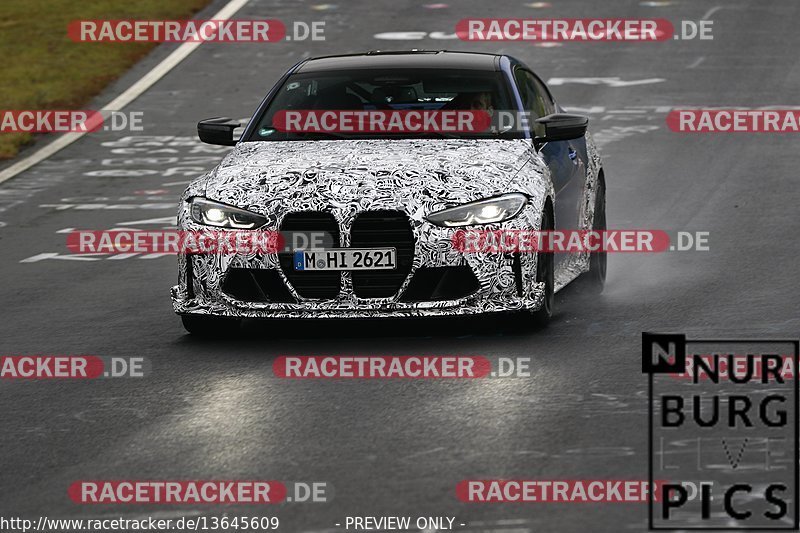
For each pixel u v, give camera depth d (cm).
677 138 6272
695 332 2936
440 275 2862
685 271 3744
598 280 3538
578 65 8144
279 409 2408
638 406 2336
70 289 3800
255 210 2898
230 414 2389
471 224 2855
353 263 2847
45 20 9756
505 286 2875
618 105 7106
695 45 8606
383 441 2183
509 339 2909
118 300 3612
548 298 3028
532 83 3575
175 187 5644
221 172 3025
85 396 2572
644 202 4959
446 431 2227
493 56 3481
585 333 2955
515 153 3075
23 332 3241
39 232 4797
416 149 3052
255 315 2894
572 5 9881
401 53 3500
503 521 1797
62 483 2041
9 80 8050
